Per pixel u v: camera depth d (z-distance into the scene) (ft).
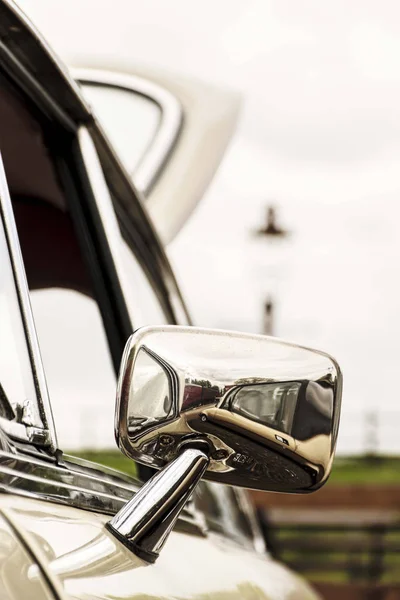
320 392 3.88
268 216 47.75
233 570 4.77
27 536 3.51
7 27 4.58
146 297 5.78
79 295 4.90
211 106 8.67
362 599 29.09
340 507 37.27
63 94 4.99
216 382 3.77
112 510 4.05
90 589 3.52
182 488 3.79
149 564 3.88
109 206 5.10
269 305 47.50
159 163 8.11
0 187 4.07
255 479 3.93
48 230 4.85
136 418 3.71
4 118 4.71
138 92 8.60
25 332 3.96
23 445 3.82
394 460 39.19
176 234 7.77
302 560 31.53
